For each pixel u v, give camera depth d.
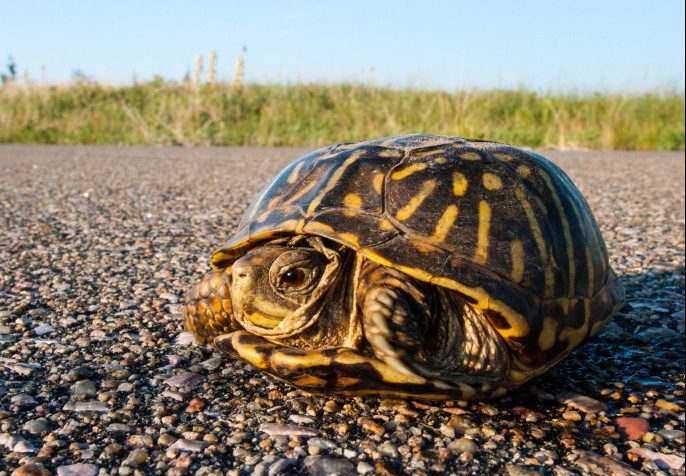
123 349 0.18
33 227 0.36
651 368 0.18
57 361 0.17
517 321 0.14
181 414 0.14
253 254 0.15
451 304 0.14
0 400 0.15
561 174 0.17
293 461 0.12
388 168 0.15
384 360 0.13
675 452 0.13
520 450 0.13
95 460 0.12
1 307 0.22
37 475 0.12
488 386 0.14
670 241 0.34
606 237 0.35
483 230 0.14
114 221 0.39
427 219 0.14
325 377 0.13
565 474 0.12
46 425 0.14
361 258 0.14
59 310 0.22
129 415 0.14
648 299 0.24
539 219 0.15
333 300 0.15
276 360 0.14
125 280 0.26
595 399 0.15
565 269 0.15
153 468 0.12
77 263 0.28
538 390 0.16
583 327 0.15
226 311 0.17
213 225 0.38
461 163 0.15
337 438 0.13
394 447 0.13
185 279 0.26
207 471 0.12
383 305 0.13
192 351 0.18
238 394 0.15
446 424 0.14
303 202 0.15
